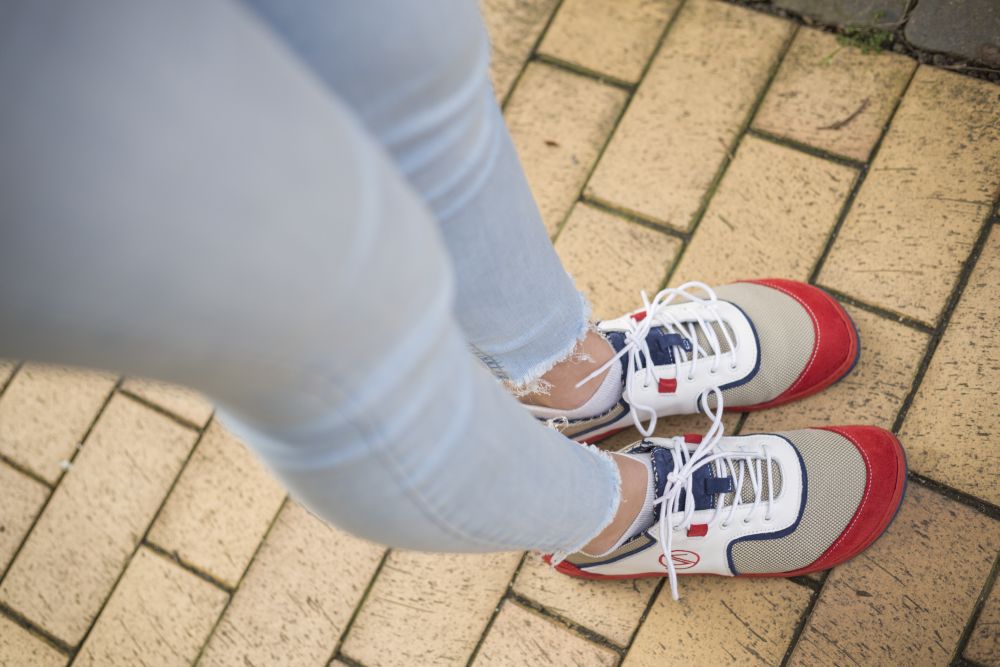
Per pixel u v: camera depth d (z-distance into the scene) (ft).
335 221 1.20
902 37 4.09
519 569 3.69
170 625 3.92
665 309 3.59
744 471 3.29
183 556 4.02
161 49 1.00
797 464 3.29
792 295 3.62
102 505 4.19
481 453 1.70
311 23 1.41
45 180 0.95
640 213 4.13
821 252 3.86
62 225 0.97
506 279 2.34
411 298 1.37
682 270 4.00
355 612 3.76
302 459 1.52
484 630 3.62
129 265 1.03
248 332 1.19
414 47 1.53
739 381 3.51
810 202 3.95
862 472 3.25
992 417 3.43
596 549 3.12
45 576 4.13
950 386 3.51
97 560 4.10
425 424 1.53
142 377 1.29
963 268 3.67
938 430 3.47
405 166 1.75
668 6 4.46
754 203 4.01
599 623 3.53
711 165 4.12
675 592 3.23
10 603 4.12
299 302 1.20
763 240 3.95
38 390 4.47
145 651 3.90
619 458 3.04
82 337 1.09
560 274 2.61
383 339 1.36
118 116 0.97
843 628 3.30
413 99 1.63
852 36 4.16
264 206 1.11
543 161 4.33
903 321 3.67
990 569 3.24
